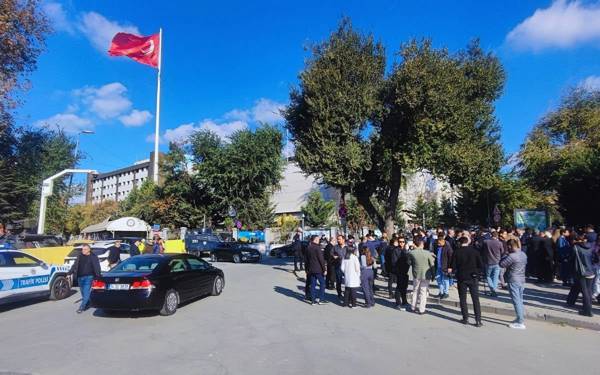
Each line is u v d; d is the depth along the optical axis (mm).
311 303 12133
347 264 11609
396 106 19094
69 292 13719
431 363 6441
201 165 49531
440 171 19375
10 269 11633
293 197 77812
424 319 9961
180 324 9375
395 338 8062
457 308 11352
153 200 52750
